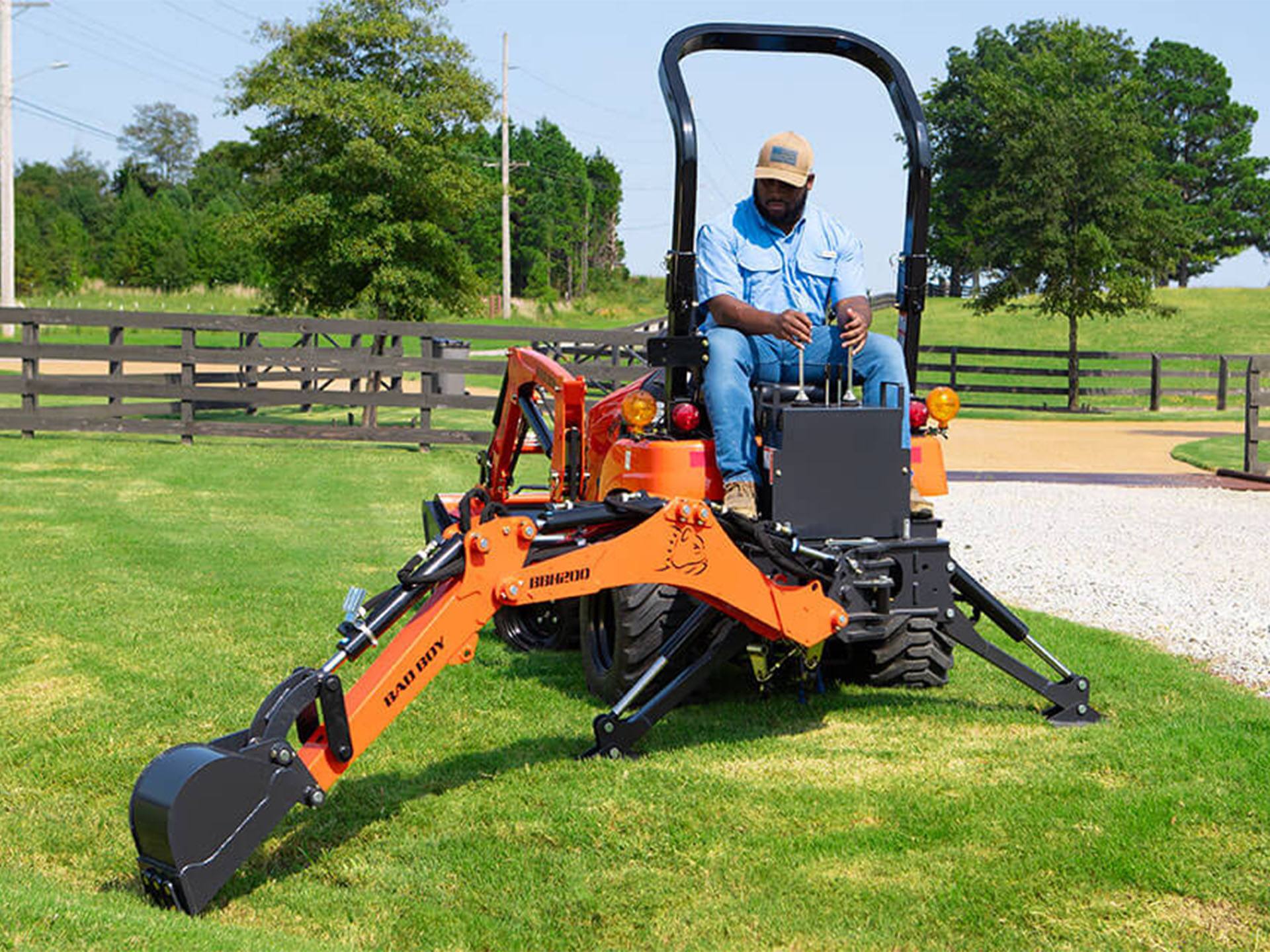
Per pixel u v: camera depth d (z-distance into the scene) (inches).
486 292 986.7
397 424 719.1
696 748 185.8
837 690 219.3
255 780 133.1
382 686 144.8
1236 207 3516.2
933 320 1891.0
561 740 189.3
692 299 197.2
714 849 148.3
